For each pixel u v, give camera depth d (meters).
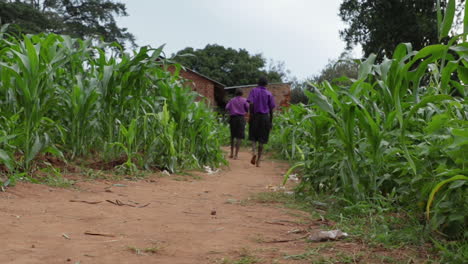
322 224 2.80
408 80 2.94
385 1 25.11
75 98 4.91
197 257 2.02
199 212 3.22
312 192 4.03
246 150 13.21
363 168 3.27
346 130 3.20
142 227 2.62
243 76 56.47
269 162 9.31
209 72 53.97
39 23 39.47
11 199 3.15
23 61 4.02
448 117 2.51
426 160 2.66
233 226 2.74
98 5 48.72
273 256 2.04
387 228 2.39
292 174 6.82
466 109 2.79
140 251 2.09
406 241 2.24
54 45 4.56
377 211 2.97
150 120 5.94
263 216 3.11
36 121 4.14
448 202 2.22
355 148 3.33
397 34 25.78
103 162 5.29
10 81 4.33
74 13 48.06
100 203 3.33
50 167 4.39
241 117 9.76
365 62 3.07
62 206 3.10
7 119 4.17
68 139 5.27
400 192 3.01
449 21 2.07
